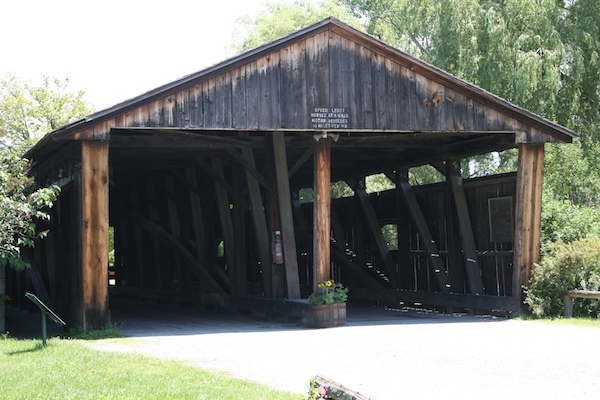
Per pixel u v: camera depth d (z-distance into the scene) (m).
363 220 20.17
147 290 22.36
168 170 19.97
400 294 18.44
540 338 11.43
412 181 28.56
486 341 11.12
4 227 12.20
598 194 23.91
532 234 14.91
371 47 13.98
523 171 14.81
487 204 16.06
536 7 21.16
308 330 13.06
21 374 8.29
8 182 12.50
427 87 14.27
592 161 22.58
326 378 6.51
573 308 14.32
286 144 15.36
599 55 22.12
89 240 12.31
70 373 8.29
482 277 16.30
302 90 13.57
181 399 6.86
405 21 24.77
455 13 21.69
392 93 14.07
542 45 21.34
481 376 8.09
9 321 16.41
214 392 7.11
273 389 7.28
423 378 7.96
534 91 21.14
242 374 8.30
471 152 16.08
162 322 15.62
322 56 13.73
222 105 13.08
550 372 8.34
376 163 19.16
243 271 17.42
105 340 11.79
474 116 14.48
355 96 13.87
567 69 22.22
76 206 12.88
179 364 8.97
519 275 14.83
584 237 16.09
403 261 18.52
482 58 22.25
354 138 15.66
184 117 12.84
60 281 14.91
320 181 13.93
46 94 36.44
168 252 22.58
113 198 23.38
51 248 16.05
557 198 22.08
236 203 17.27
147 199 22.75
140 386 7.46
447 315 16.30
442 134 15.95
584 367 8.68
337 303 13.63
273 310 15.34
